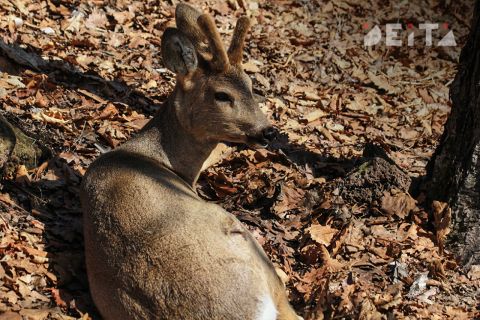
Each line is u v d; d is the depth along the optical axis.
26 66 9.73
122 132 9.13
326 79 11.99
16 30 10.39
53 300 6.49
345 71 12.30
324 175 9.20
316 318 6.48
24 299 6.39
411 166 9.94
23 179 7.72
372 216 8.35
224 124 7.20
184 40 7.11
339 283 7.31
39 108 9.02
